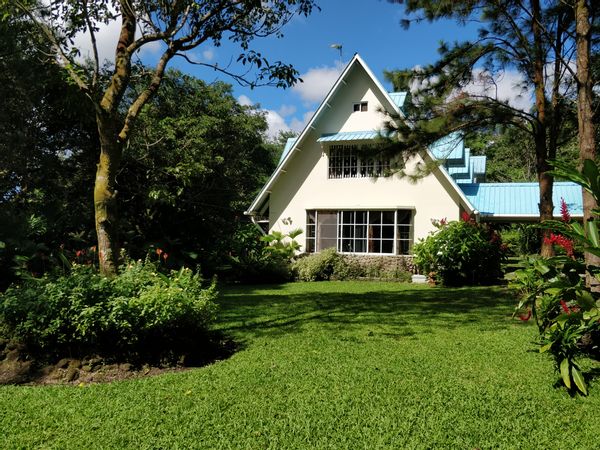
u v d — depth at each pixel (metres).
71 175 16.03
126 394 4.78
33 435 3.90
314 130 18.31
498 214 16.36
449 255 14.09
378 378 5.12
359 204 17.55
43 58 11.38
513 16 11.71
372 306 10.29
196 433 3.89
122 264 8.18
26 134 14.27
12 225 11.81
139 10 8.25
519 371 5.36
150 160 15.02
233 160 22.94
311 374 5.29
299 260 17.34
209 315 6.51
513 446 3.61
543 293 5.58
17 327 5.45
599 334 5.59
